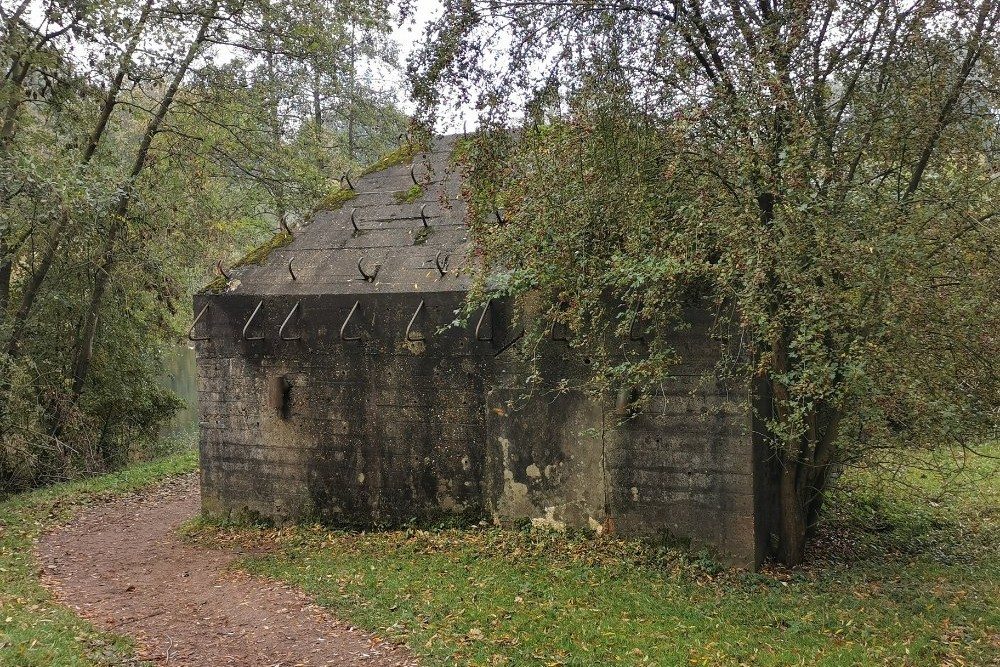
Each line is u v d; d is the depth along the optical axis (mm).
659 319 7539
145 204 15461
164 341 19797
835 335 6406
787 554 8625
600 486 8836
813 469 8859
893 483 11242
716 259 7160
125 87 16297
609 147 7012
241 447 10758
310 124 18266
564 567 8211
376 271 10227
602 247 7414
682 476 8445
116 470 17062
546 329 8391
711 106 6441
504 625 6738
